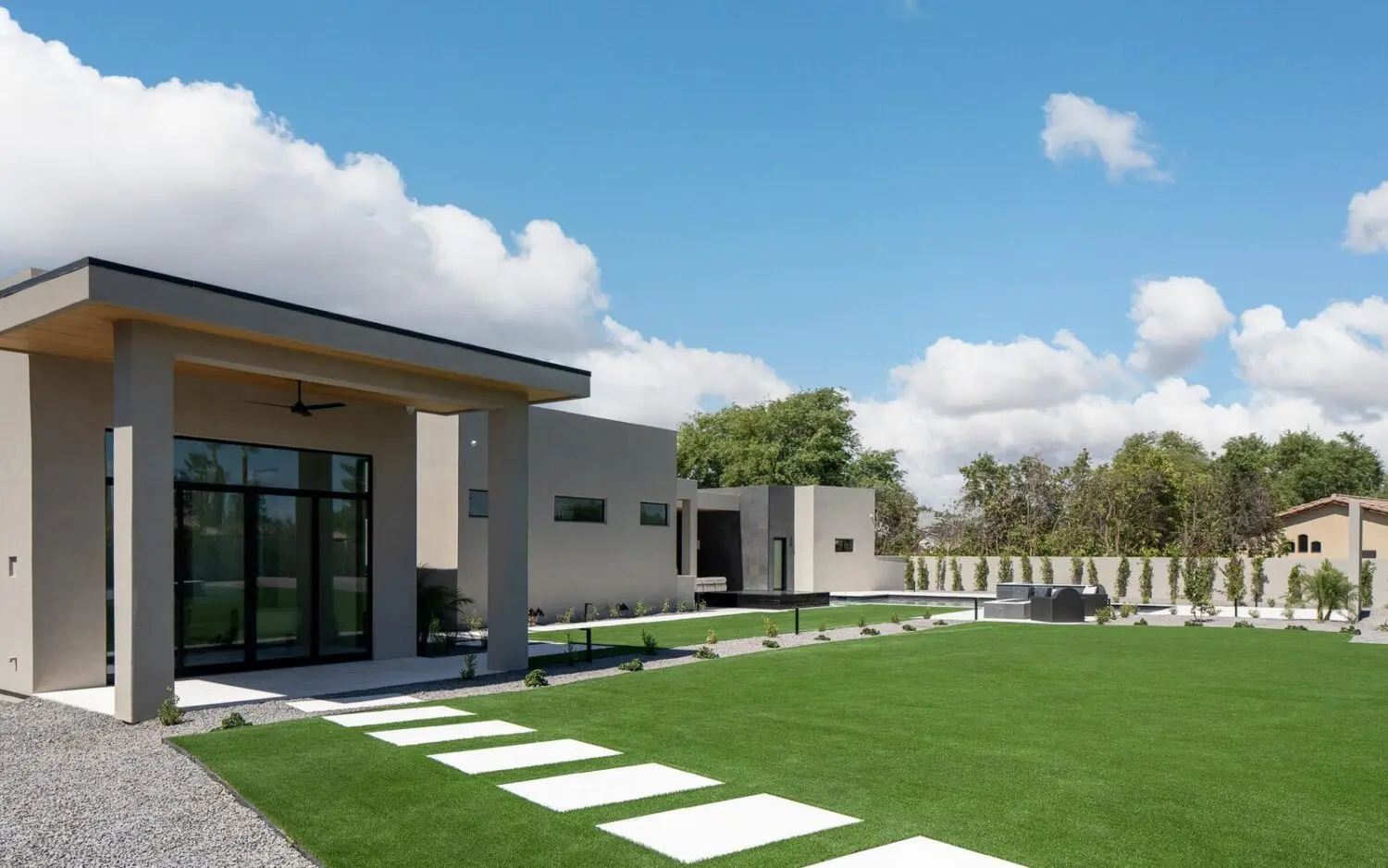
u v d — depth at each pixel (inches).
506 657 531.8
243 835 223.0
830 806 244.2
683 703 410.6
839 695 436.1
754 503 1368.1
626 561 1056.8
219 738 327.6
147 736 348.2
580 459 998.4
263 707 402.0
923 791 260.2
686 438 2249.0
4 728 366.6
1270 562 1173.7
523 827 223.6
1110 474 1565.0
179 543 496.1
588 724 361.1
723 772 282.0
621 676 502.6
